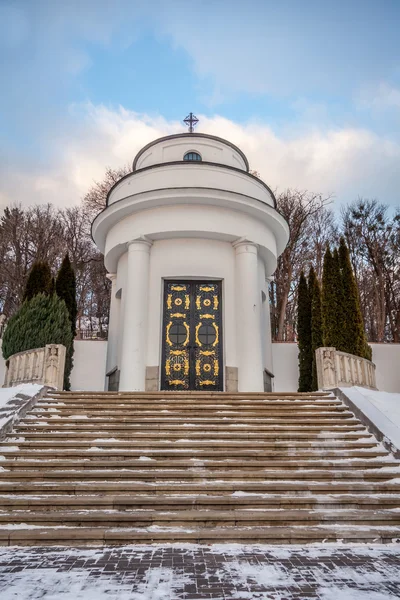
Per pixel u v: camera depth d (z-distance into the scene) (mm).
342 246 14289
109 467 7277
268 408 9758
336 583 4266
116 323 16625
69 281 17469
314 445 8125
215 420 9047
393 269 31094
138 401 9977
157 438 8352
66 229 34156
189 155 16672
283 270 31016
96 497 6387
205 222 14211
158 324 13938
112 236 15445
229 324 14086
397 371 17219
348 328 13320
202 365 14000
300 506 6359
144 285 14062
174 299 14516
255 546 5406
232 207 14500
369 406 9445
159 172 15164
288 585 4211
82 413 9328
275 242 16406
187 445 8008
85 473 7012
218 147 16875
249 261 14414
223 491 6707
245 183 15508
